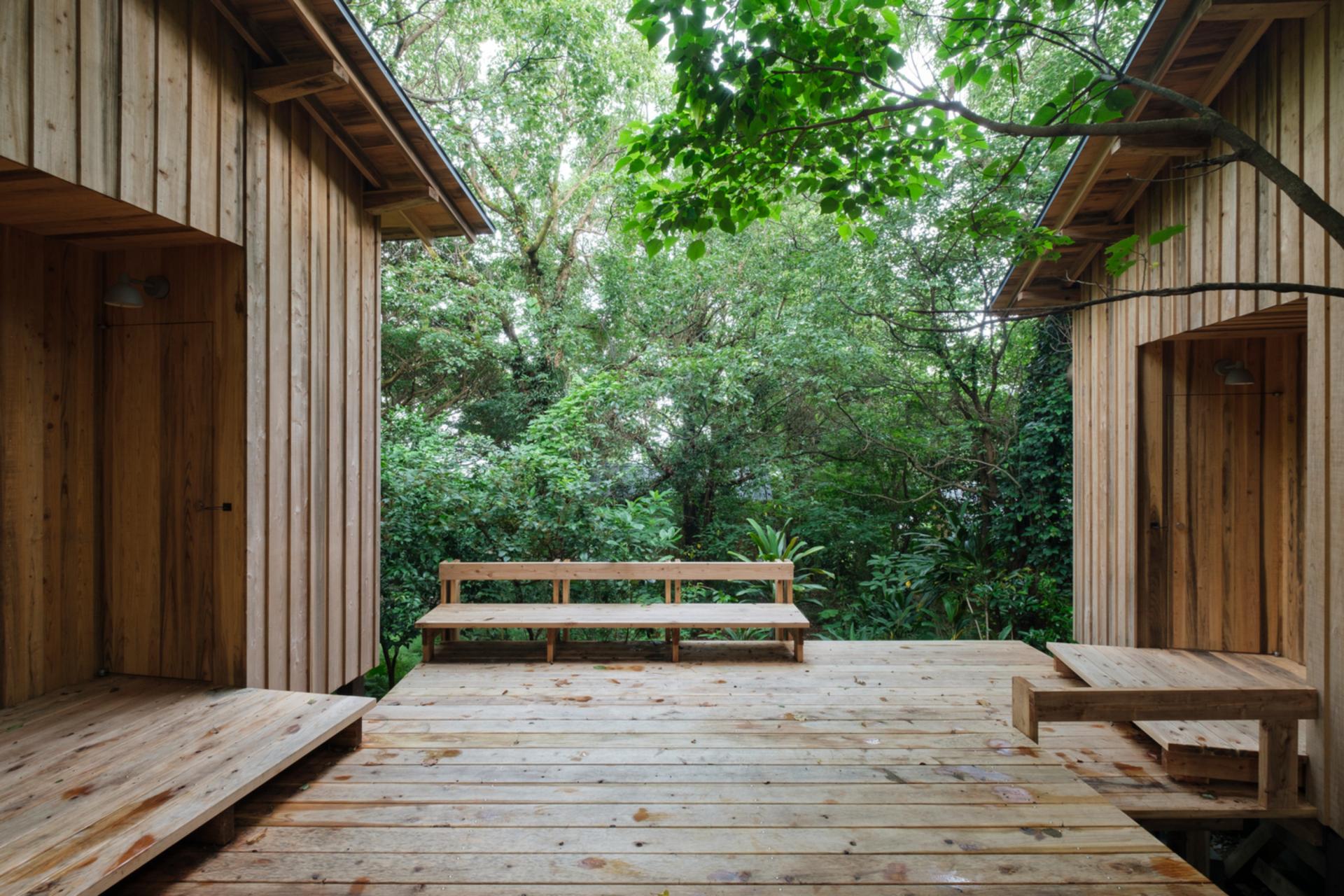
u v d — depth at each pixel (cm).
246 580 312
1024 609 656
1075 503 534
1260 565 417
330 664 382
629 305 1017
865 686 396
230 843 229
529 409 950
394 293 811
